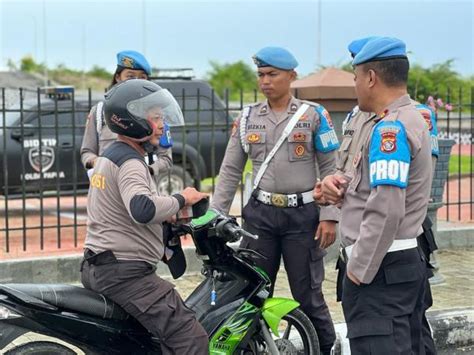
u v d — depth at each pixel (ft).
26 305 12.66
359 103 13.12
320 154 16.83
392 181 12.07
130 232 13.21
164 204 12.92
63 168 37.70
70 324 13.04
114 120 13.15
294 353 16.08
